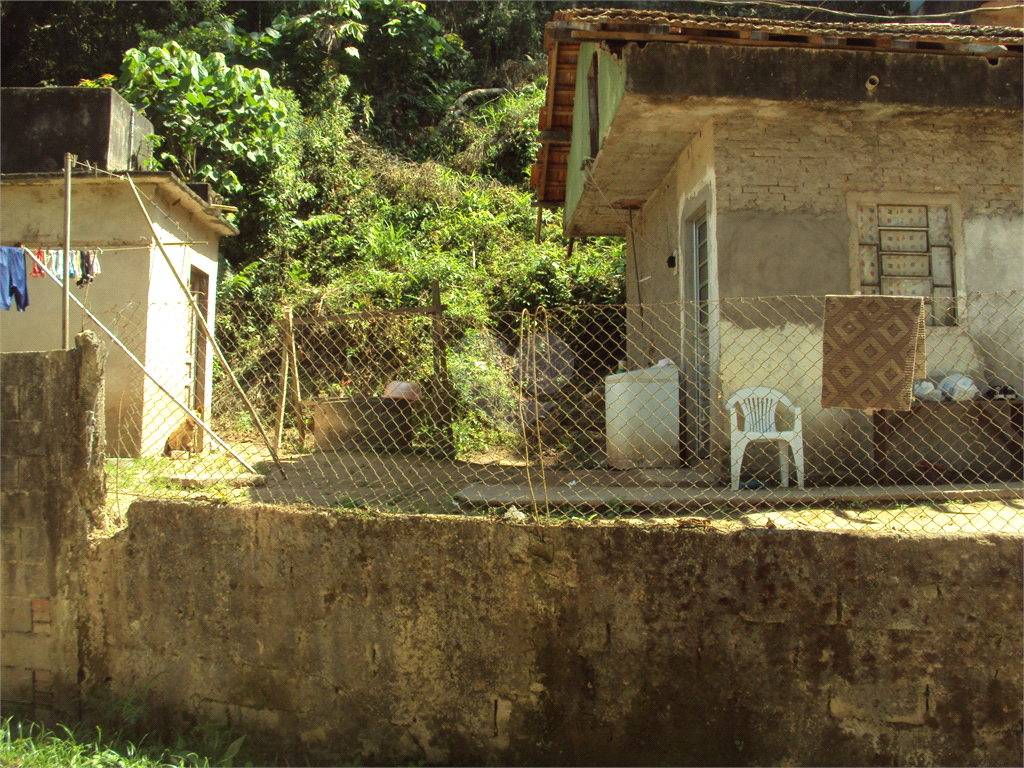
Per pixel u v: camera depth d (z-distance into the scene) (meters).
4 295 4.71
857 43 5.34
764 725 3.64
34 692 4.36
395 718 3.91
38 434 4.37
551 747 3.77
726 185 5.74
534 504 4.00
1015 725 3.55
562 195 11.17
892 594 3.60
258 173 12.55
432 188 14.62
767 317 5.64
